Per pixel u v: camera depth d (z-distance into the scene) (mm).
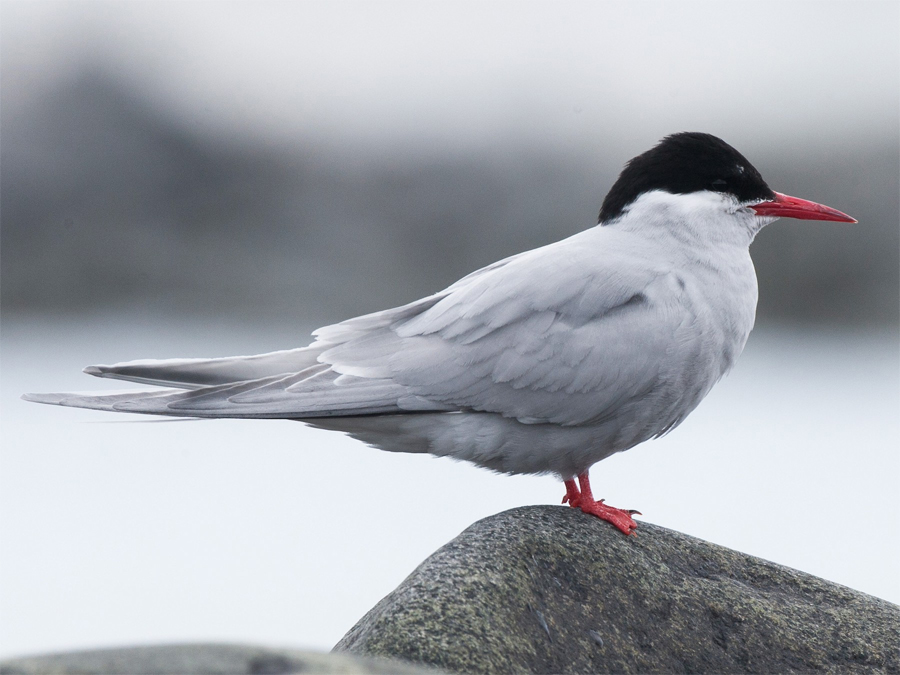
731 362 9594
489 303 9320
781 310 36094
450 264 38438
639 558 8430
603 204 10219
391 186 39469
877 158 36938
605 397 9078
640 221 9758
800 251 36156
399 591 7590
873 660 8070
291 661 5074
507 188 38875
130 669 4891
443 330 9453
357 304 37594
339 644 7691
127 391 9086
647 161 9914
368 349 9633
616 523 8797
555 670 7344
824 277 35969
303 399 9180
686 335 9117
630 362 9039
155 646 5160
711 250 9594
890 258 35688
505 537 8180
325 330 9953
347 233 38938
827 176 36906
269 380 9273
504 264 10023
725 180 9789
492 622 7367
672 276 9320
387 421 9430
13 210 39125
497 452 9430
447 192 39031
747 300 9602
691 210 9664
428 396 9281
